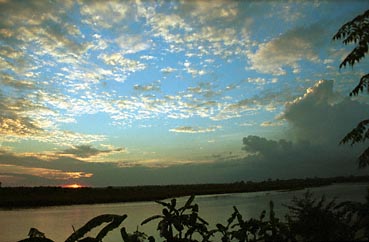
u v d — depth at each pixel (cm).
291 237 716
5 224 3519
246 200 6219
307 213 682
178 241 861
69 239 714
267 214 2716
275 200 5519
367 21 649
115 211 5319
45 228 3108
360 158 657
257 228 863
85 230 733
